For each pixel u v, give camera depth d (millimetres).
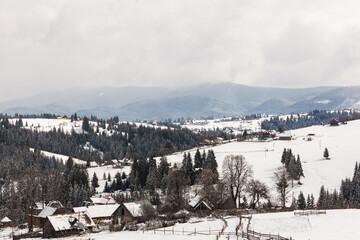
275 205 125312
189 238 71125
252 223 78688
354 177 152375
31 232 107438
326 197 135125
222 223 84188
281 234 67500
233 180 117125
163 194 151625
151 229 86562
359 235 62906
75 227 95625
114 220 111438
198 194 120250
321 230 68062
